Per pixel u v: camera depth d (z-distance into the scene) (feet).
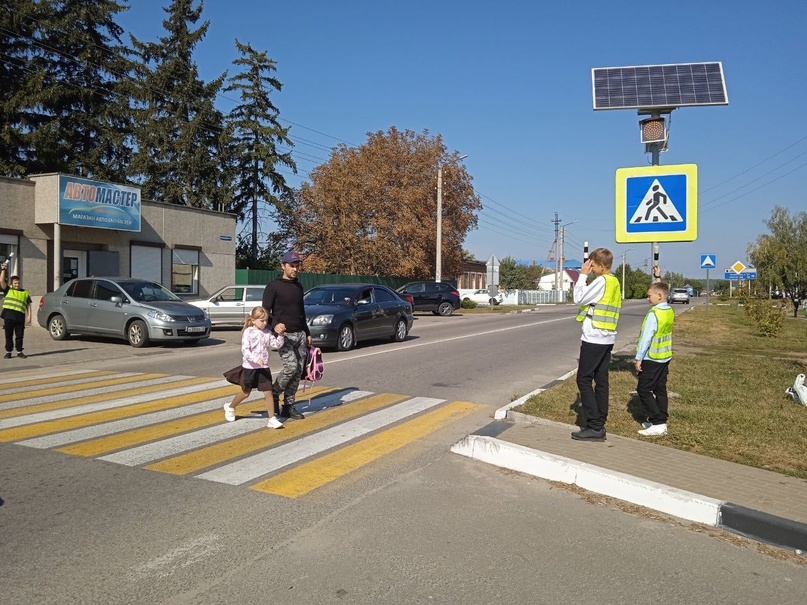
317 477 18.10
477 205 160.15
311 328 47.91
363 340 55.88
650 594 11.79
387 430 23.90
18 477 17.66
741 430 22.68
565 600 11.48
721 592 11.94
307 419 25.46
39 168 109.50
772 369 39.27
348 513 15.40
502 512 15.75
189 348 51.67
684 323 89.56
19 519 14.71
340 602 11.24
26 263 66.95
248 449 20.83
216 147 133.49
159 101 126.62
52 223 66.95
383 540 13.88
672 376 35.83
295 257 24.61
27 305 44.21
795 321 107.76
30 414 25.50
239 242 143.43
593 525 15.06
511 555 13.29
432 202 148.25
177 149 124.57
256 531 14.21
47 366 40.68
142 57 128.57
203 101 128.98
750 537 14.49
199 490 16.81
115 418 24.95
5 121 106.52
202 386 32.53
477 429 24.07
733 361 43.80
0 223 64.34
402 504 16.12
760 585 12.27
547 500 16.69
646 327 21.77
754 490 16.39
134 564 12.53
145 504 15.74
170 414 25.81
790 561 13.41
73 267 72.54
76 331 53.47
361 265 132.36
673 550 13.79
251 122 135.85
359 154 143.23
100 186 70.79
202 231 87.76
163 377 35.70
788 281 137.08
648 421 23.56
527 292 209.46
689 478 17.26
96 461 19.19
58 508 15.42
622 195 28.89
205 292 88.53
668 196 28.17
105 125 118.73
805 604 11.55
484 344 57.82
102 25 121.29
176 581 11.87
